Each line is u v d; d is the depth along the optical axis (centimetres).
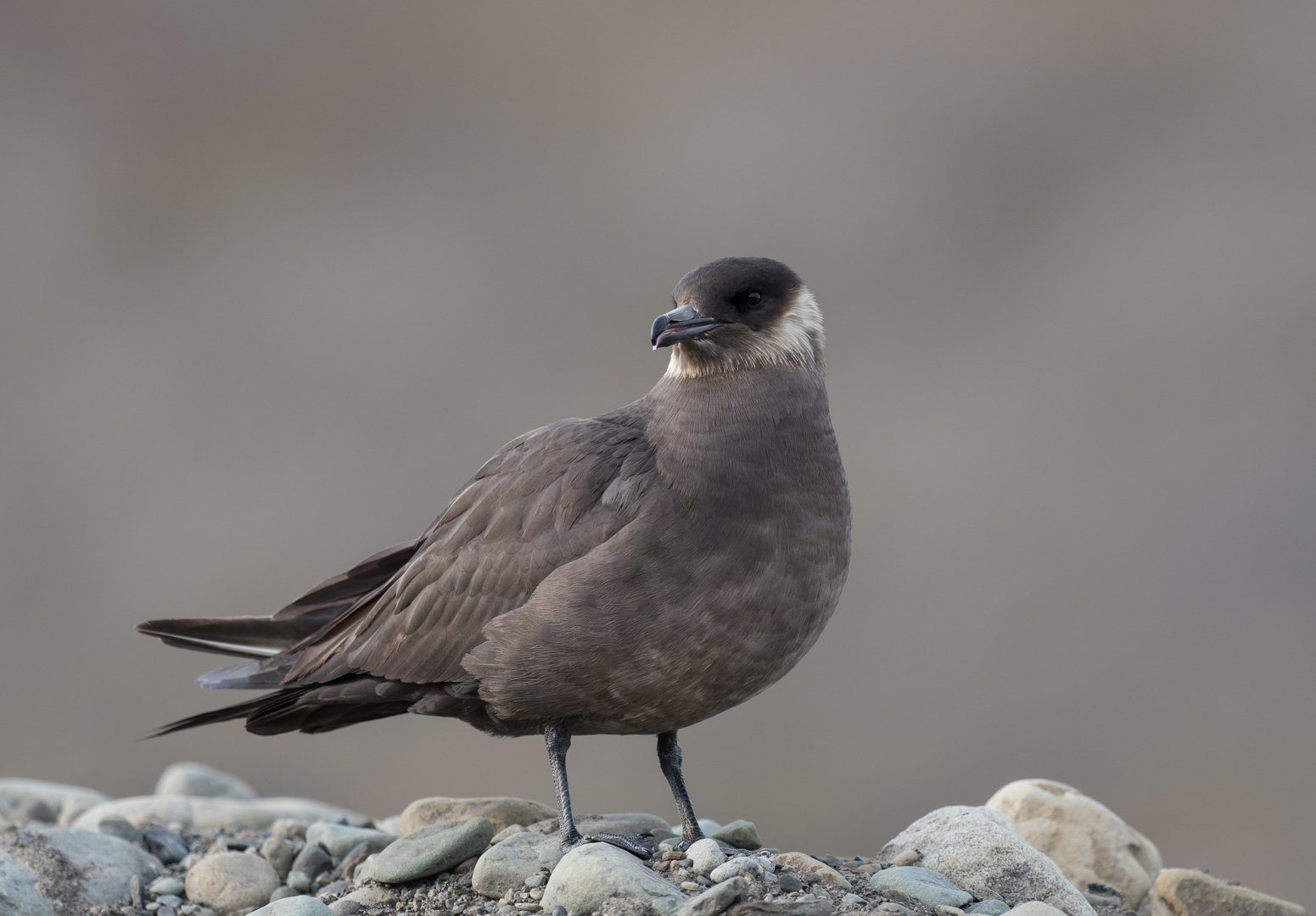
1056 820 1264
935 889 1050
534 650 1079
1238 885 1188
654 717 1109
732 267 1134
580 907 983
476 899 1070
